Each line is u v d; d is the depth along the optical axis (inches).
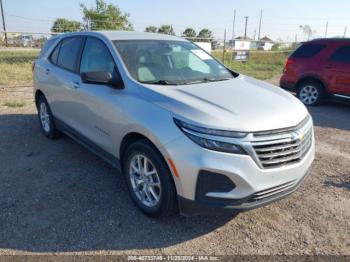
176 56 163.3
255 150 107.9
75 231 120.6
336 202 145.2
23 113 279.4
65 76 178.9
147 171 127.0
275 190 114.5
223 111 114.2
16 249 110.6
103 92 145.3
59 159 183.0
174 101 119.3
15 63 596.4
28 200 140.3
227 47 955.3
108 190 150.3
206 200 108.8
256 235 121.6
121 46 153.6
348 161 192.9
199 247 114.3
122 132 132.8
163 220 128.6
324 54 330.6
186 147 108.0
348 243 118.1
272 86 158.9
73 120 176.9
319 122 281.3
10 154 188.9
